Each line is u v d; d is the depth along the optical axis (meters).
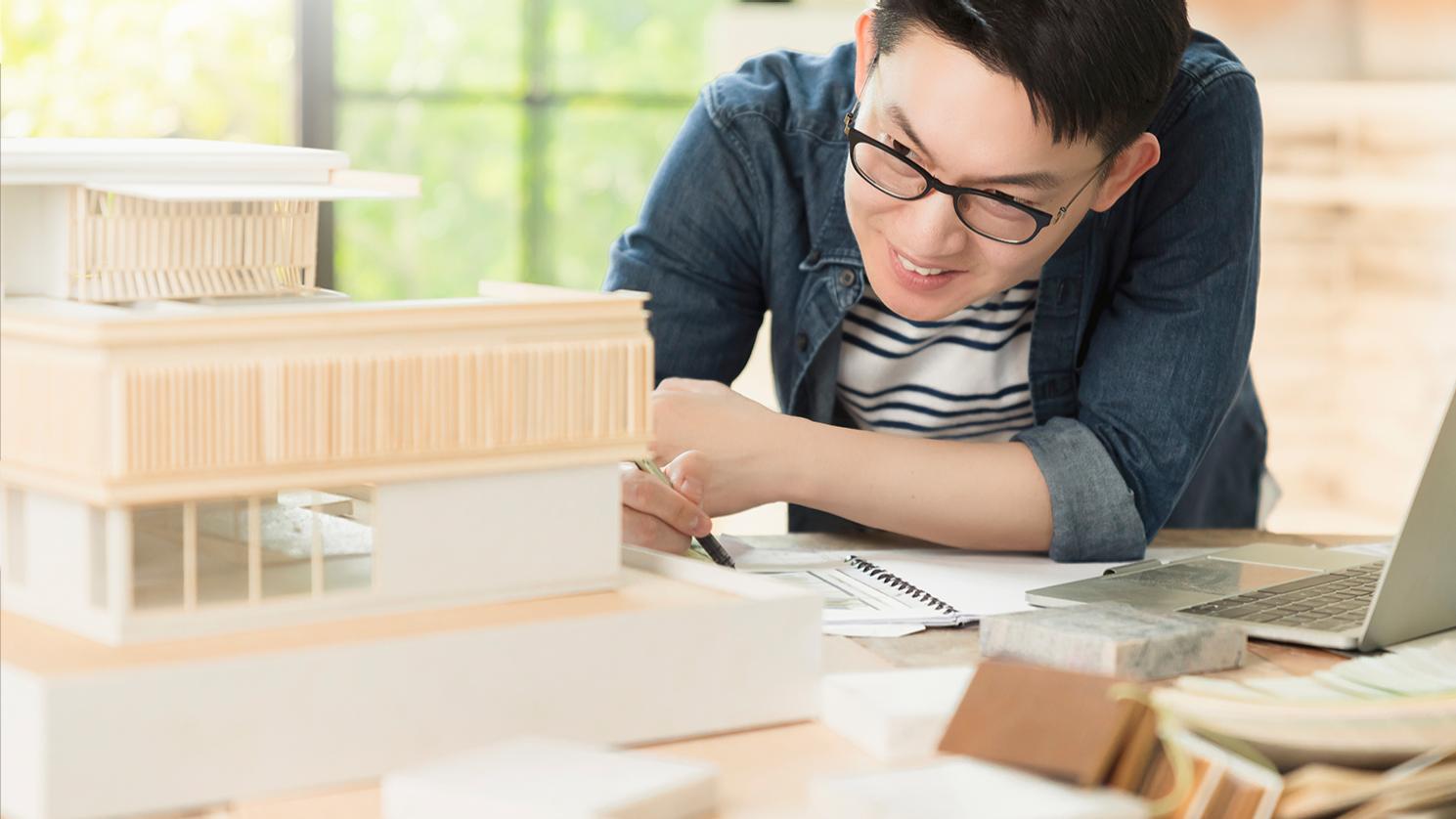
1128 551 1.17
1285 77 3.71
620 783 0.54
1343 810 0.57
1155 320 1.25
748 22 4.45
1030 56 0.95
